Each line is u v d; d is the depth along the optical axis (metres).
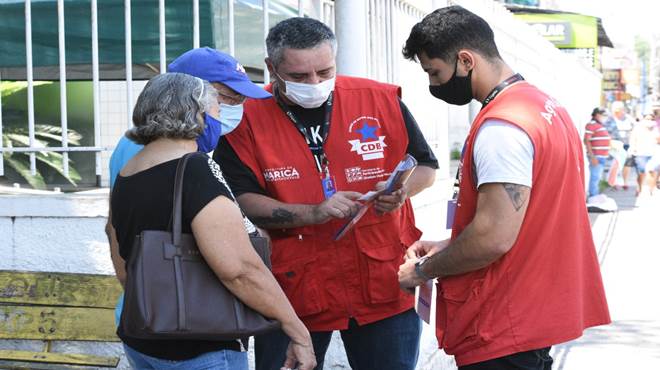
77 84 5.87
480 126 3.13
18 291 4.61
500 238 3.05
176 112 3.00
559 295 3.19
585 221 3.34
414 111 6.67
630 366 6.57
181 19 5.13
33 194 4.70
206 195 2.90
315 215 3.56
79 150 4.85
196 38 5.00
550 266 3.18
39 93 5.86
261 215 3.65
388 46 6.15
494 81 3.29
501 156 3.05
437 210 6.89
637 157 20.84
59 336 4.57
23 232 4.66
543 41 13.77
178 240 2.88
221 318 2.89
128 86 4.84
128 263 2.87
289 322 3.05
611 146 22.73
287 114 3.73
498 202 3.05
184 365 3.01
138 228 2.97
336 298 3.75
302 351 3.06
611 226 14.85
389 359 3.86
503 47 10.04
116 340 4.53
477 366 3.27
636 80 47.84
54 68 5.19
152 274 2.83
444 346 3.37
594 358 6.79
